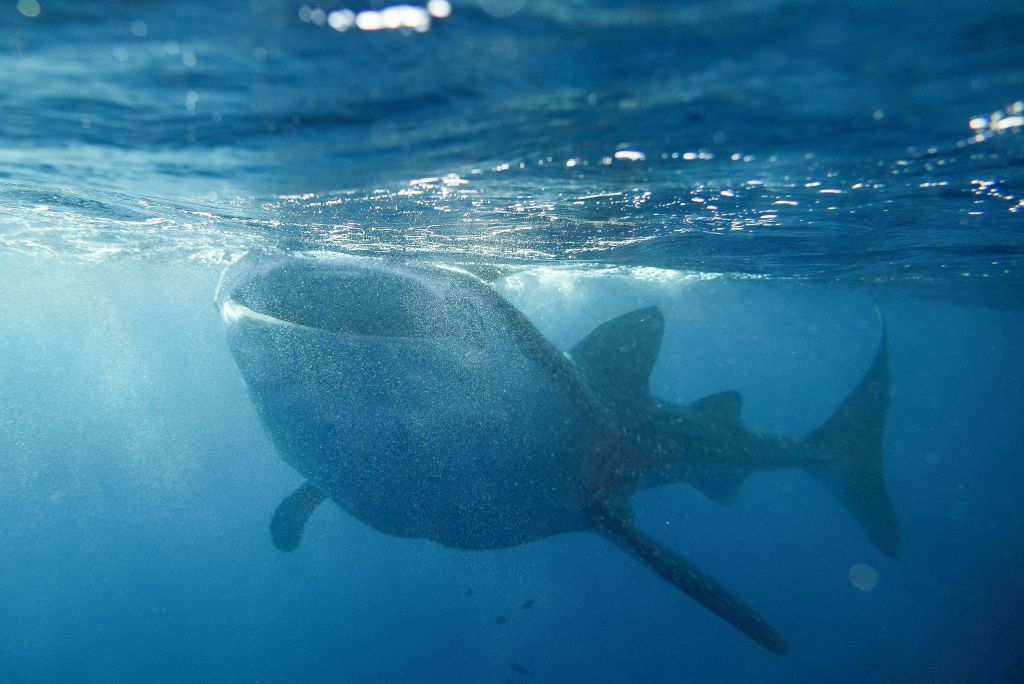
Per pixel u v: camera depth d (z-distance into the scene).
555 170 5.78
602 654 19.78
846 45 2.99
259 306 5.85
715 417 9.07
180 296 34.16
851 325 46.62
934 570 28.59
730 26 2.77
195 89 3.82
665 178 6.12
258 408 6.17
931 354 70.75
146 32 2.99
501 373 5.62
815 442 10.73
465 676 18.91
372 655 21.05
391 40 2.95
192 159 5.57
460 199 7.07
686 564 6.00
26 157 6.04
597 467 6.62
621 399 7.57
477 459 5.91
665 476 7.87
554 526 6.71
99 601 28.45
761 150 5.18
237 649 23.19
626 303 33.56
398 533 6.78
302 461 6.41
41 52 3.29
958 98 3.83
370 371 5.48
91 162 6.02
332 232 9.31
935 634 20.89
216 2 2.65
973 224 9.31
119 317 51.41
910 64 3.25
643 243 10.77
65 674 21.70
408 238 9.73
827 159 5.50
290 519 8.33
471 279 5.87
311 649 22.20
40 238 14.71
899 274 16.91
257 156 5.37
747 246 11.46
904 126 4.50
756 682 18.08
